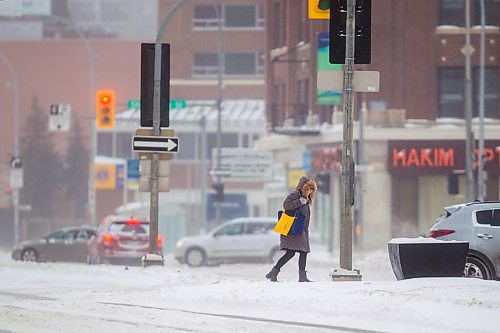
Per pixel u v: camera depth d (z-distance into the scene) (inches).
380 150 5108.3
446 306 1614.2
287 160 6378.0
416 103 5128.0
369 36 2164.1
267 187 6875.0
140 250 4015.8
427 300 1665.8
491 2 5162.4
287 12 6003.9
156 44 2832.2
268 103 6481.3
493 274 2245.3
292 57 5959.6
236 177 6840.6
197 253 4515.3
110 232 4028.1
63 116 5113.2
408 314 1604.3
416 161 5088.6
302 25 5856.3
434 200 5157.5
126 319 1647.4
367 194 5118.1
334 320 1609.3
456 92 5157.5
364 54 2164.1
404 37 5128.0
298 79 5866.1
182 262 4544.8
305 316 1664.6
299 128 5629.9
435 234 2295.8
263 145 6599.4
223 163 6840.6
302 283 1990.7
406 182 5152.6
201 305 1849.2
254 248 4520.2
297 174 5994.1
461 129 5088.6
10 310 1803.6
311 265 4325.8
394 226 5118.1
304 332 1471.5
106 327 1539.1
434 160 5088.6
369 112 5098.4
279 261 2162.9
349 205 2146.9
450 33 5147.6
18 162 6087.6
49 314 1729.8
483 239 2246.6
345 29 2156.7
